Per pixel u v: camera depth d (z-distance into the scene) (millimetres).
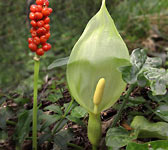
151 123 392
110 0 1105
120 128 384
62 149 401
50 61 917
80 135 478
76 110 475
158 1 1392
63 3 1218
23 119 394
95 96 350
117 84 375
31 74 944
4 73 917
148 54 983
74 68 371
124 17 1208
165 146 341
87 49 361
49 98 538
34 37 327
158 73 367
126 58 371
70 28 1125
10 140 458
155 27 1188
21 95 607
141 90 547
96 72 361
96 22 368
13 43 1177
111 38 364
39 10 322
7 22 1288
